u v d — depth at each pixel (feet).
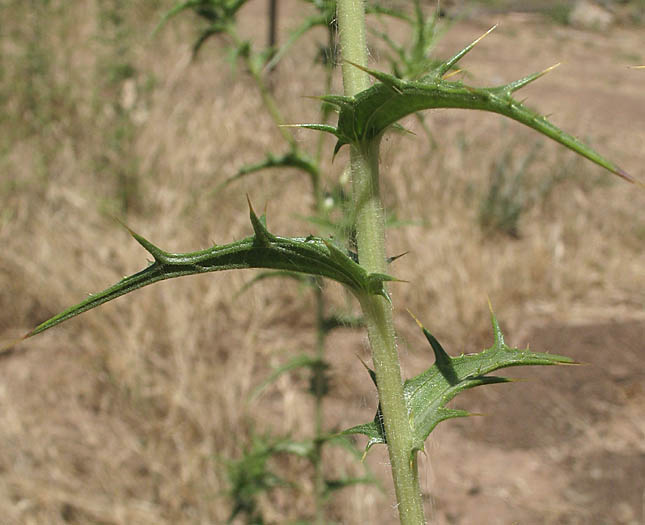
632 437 11.93
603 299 15.80
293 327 14.52
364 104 2.80
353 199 3.07
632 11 46.47
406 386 3.30
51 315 13.99
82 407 12.16
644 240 18.24
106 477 10.69
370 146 2.97
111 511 10.12
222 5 7.82
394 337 3.14
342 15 2.96
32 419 11.76
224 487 10.55
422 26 6.28
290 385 12.60
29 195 16.06
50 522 9.87
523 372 13.55
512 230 17.98
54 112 18.42
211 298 14.02
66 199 16.15
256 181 16.55
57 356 13.28
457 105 2.49
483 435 12.23
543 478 11.32
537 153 21.02
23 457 10.90
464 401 13.03
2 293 14.02
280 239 3.05
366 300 3.10
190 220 16.16
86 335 13.30
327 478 10.89
